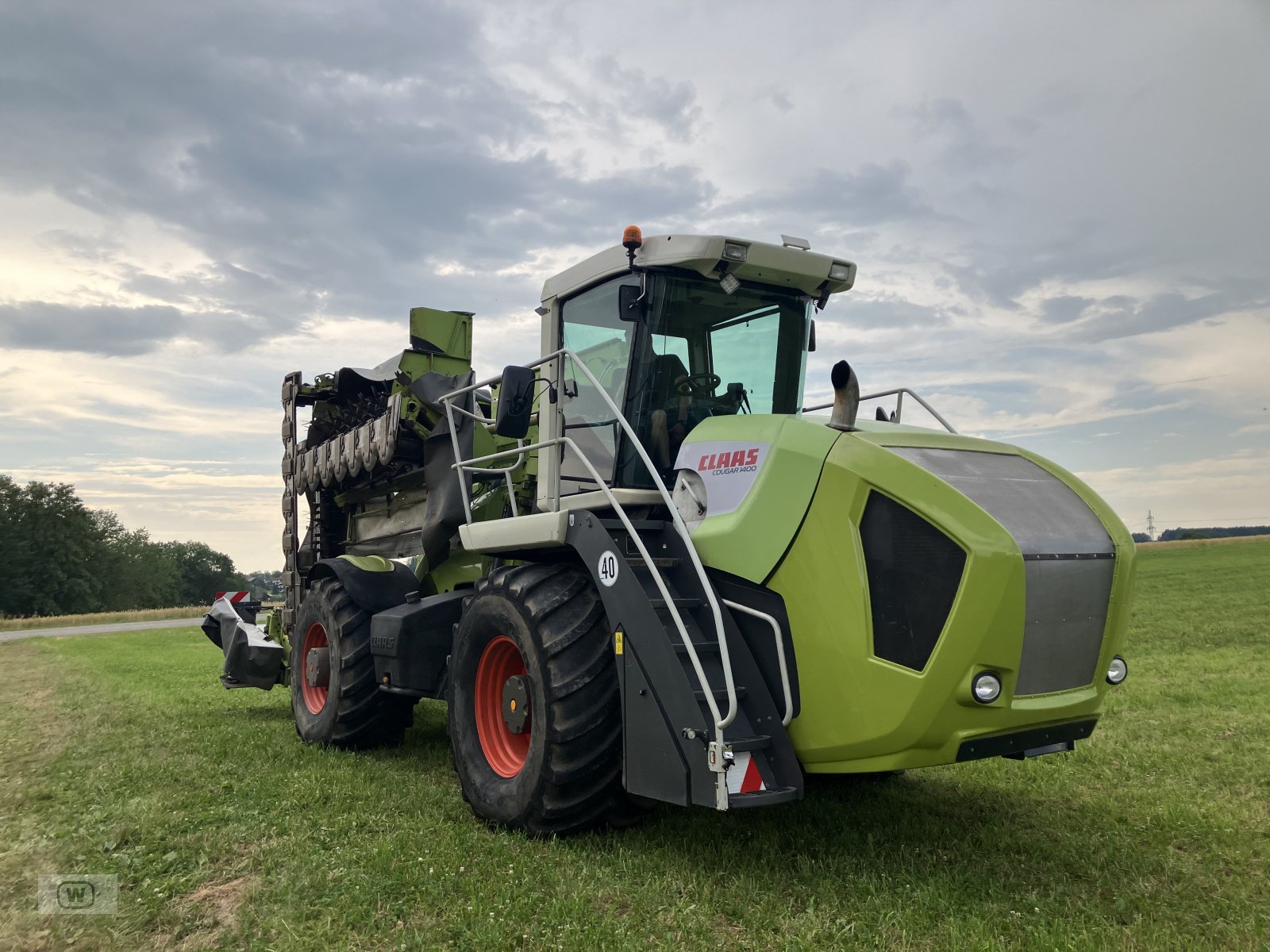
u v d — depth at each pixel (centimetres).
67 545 7369
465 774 430
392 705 600
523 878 333
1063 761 521
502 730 434
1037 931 284
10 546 7100
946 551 308
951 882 330
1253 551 3788
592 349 454
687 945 279
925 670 306
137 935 296
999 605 301
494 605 422
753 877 335
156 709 824
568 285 468
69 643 2288
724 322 440
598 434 442
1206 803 432
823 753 332
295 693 660
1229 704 679
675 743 336
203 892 332
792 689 339
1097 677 336
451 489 579
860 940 283
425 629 547
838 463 333
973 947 272
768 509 349
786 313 459
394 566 634
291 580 777
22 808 455
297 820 411
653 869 345
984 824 406
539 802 378
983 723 309
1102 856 358
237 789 473
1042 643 317
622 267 427
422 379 609
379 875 334
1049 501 343
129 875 348
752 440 367
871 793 462
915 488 317
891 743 314
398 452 622
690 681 338
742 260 410
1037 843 375
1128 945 278
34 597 7088
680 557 379
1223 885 330
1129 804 435
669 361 424
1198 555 3669
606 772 377
